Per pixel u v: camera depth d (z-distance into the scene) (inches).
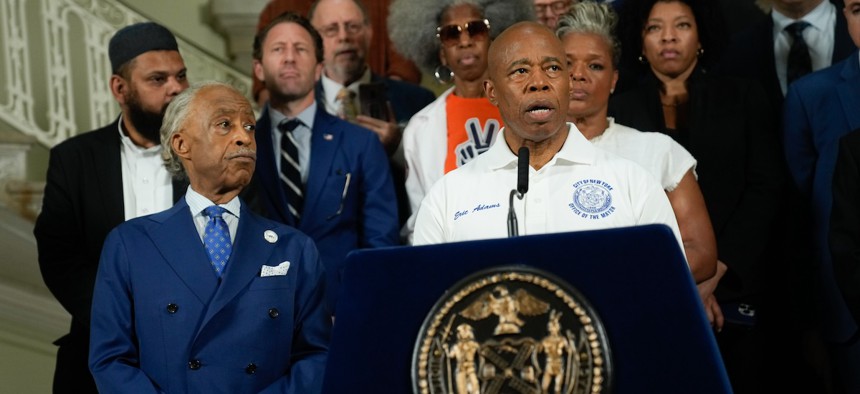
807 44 188.1
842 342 166.9
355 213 172.2
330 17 198.8
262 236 121.3
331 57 199.2
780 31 189.5
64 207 160.7
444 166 170.2
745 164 170.9
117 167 162.6
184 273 118.0
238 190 123.5
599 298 86.6
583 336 85.6
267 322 117.6
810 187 173.2
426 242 119.4
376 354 88.2
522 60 114.7
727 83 174.7
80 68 238.8
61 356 158.2
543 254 88.0
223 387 115.6
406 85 205.3
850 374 166.7
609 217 114.7
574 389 84.8
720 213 167.9
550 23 196.2
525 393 85.3
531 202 116.0
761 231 166.1
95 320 118.0
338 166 172.1
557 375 85.2
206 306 117.3
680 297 85.8
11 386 199.9
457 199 119.0
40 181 228.5
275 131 174.7
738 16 194.5
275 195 170.6
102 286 118.6
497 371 85.9
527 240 88.6
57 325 204.5
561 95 114.7
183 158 122.5
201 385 115.3
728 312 164.6
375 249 90.4
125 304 118.0
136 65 163.8
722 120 171.5
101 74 239.0
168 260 118.5
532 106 113.7
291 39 175.6
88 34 239.0
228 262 118.7
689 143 170.6
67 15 238.8
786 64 188.9
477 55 171.9
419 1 183.5
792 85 176.2
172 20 237.6
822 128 172.2
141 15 238.8
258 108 220.4
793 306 175.3
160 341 116.3
